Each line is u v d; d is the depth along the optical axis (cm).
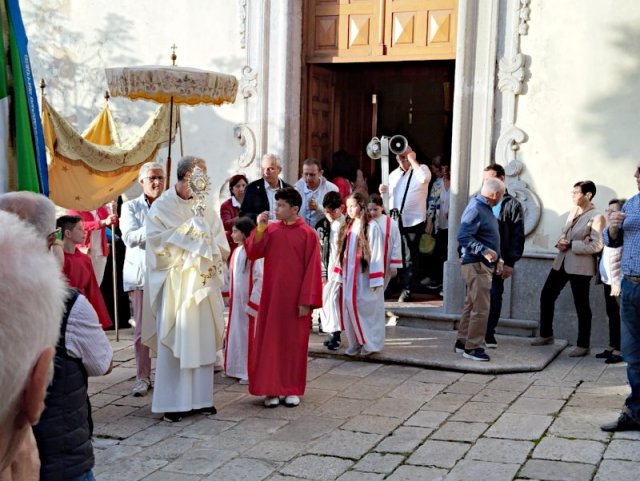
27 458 173
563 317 899
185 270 652
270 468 558
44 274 153
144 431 636
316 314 944
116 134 1010
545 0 896
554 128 898
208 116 1068
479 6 923
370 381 766
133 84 764
